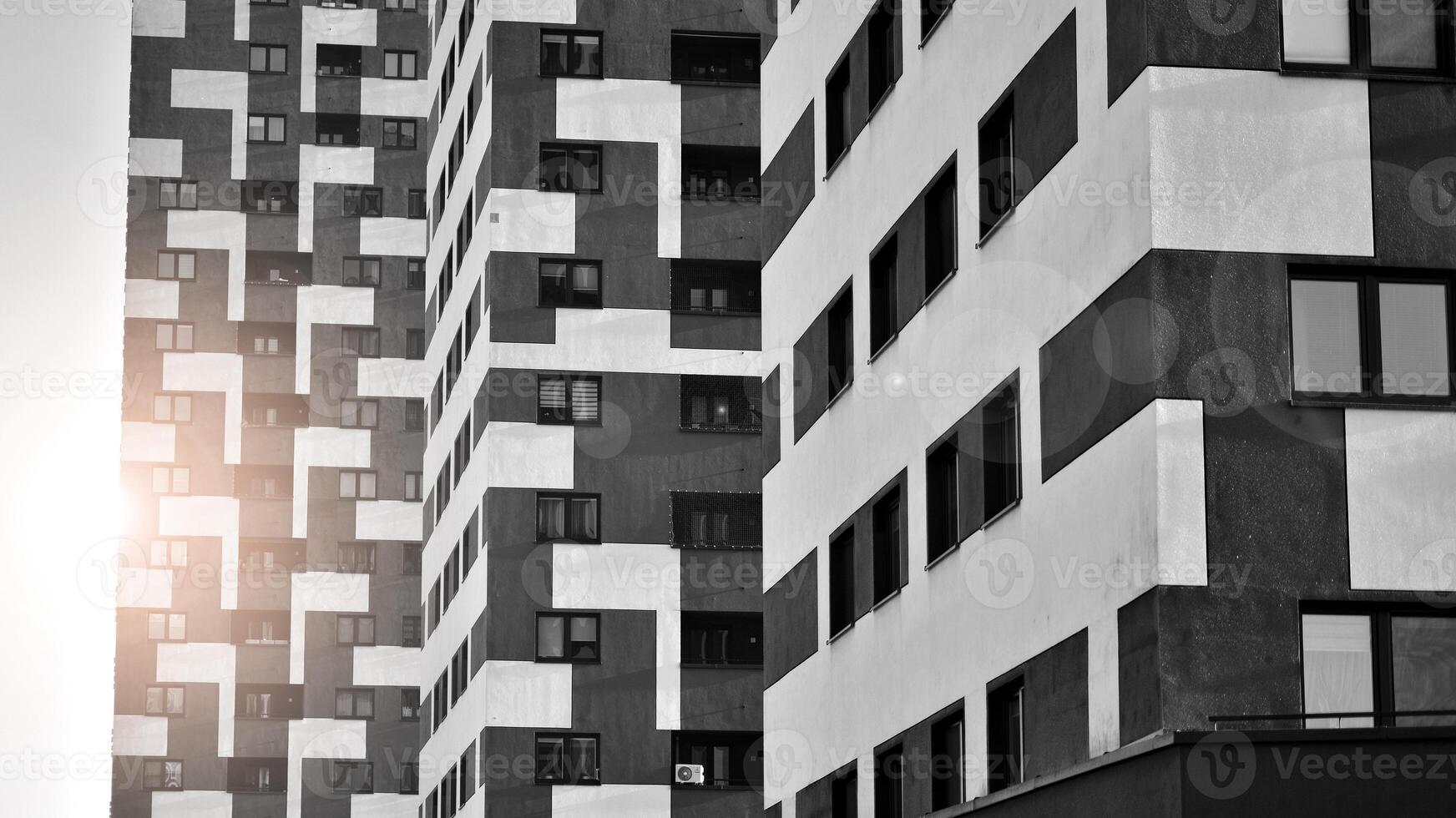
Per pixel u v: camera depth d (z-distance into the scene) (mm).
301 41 72062
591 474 46531
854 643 25141
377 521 69375
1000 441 20625
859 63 26203
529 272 47188
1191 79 16500
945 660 21578
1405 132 16609
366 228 71188
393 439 69938
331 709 67750
